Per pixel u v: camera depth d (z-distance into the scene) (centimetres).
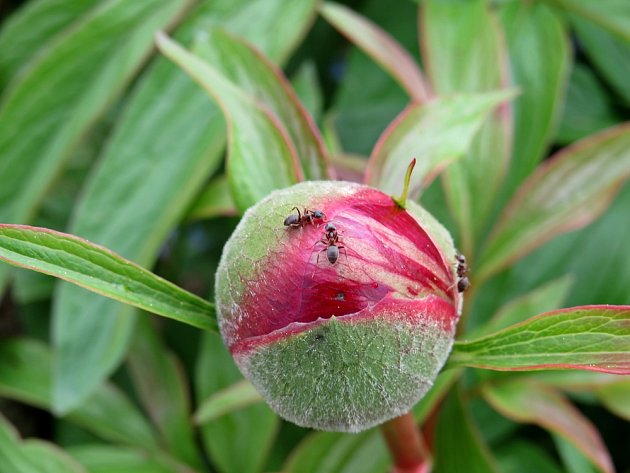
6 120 24
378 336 15
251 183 18
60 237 15
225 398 20
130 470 23
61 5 25
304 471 22
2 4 28
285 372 15
